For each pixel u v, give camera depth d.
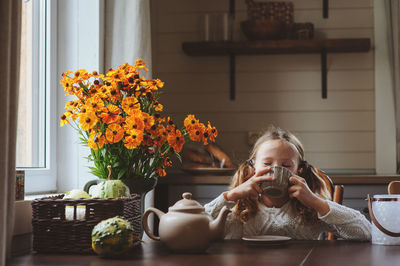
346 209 1.57
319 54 3.34
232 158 3.34
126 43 2.28
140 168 1.51
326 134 3.31
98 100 1.40
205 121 3.38
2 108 1.14
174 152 1.54
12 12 1.26
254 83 3.37
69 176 2.22
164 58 3.43
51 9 2.21
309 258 1.17
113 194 1.32
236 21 3.41
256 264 1.10
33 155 2.14
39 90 2.18
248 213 1.73
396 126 3.23
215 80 3.39
